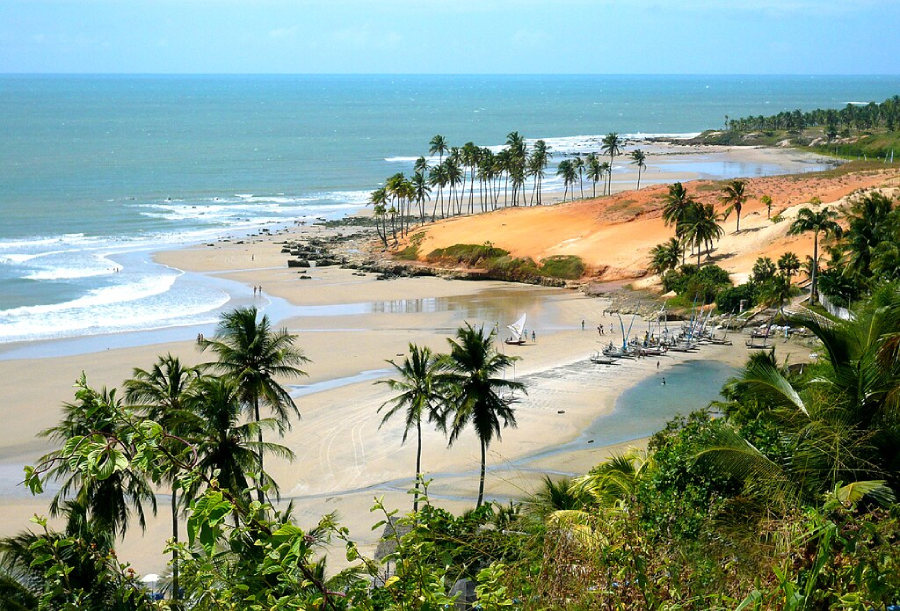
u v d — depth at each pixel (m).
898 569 8.46
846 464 14.37
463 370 39.94
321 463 45.25
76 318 78.25
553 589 9.15
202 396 29.91
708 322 75.88
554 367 63.50
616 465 21.67
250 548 8.18
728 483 15.91
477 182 186.88
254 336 38.06
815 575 8.05
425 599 8.02
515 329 71.12
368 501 40.31
